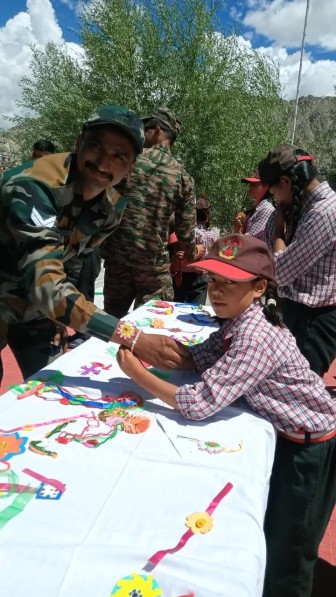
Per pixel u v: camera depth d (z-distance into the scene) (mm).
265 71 13555
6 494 1087
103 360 1956
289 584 1743
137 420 1445
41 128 14445
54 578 857
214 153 12148
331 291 2469
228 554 939
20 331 2156
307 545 1711
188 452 1304
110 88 12258
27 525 988
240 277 1502
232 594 840
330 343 2529
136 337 1656
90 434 1362
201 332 2381
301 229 2404
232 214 13266
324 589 2117
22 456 1238
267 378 1554
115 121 1518
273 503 1689
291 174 2469
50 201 1576
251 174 12945
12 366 4137
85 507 1059
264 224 3428
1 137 15500
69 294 1568
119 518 1029
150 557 910
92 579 861
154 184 3129
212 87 11953
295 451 1620
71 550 918
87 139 1586
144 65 11906
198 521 1022
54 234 1566
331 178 19688
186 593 841
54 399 1583
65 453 1262
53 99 13070
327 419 1609
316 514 1691
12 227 1539
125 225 3197
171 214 3252
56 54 13430
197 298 4168
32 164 1623
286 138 14445
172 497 1110
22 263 1543
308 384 1598
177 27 11859
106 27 11875
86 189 1693
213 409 1461
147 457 1267
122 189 3158
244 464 1259
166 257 3379
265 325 1558
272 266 1616
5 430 1366
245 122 13438
